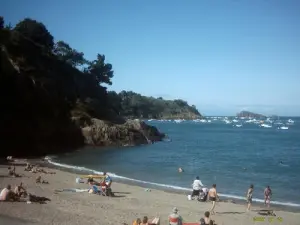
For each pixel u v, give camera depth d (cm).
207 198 2633
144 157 5797
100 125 7438
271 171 4578
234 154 6719
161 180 3634
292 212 2353
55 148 6288
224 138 11400
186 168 4634
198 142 9544
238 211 2269
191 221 1902
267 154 6831
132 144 7819
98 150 6600
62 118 6856
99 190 2552
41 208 1889
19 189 2114
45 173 3378
